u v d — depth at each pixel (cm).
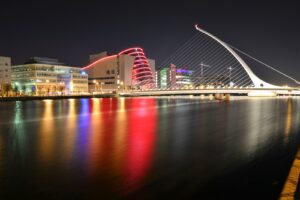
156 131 2586
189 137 2217
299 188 1051
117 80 19275
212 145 1881
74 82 15888
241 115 4225
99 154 1631
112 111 5334
